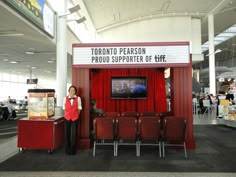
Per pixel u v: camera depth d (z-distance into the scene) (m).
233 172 3.75
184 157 4.64
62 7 7.29
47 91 5.17
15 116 12.84
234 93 10.62
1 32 6.23
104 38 16.23
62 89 7.05
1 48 8.60
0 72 18.94
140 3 13.27
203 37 19.84
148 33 15.84
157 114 5.68
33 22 5.64
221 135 7.09
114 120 4.72
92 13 12.73
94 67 5.50
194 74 22.25
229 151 5.12
